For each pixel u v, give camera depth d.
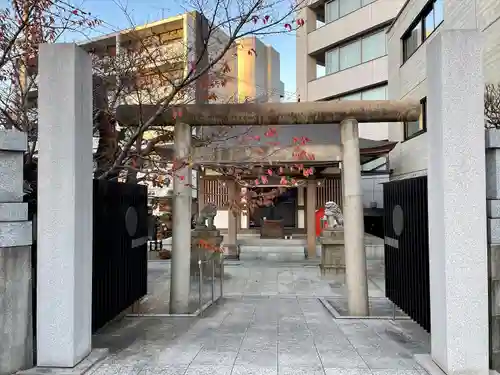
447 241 3.78
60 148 4.04
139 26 10.74
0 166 3.81
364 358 4.40
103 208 5.08
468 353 3.74
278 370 4.05
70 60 4.06
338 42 20.98
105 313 5.10
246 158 6.72
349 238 6.43
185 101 7.84
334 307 7.05
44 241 4.01
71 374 3.85
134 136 5.93
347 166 6.48
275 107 6.55
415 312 5.05
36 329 4.03
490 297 3.90
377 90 19.44
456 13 10.03
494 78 8.29
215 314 6.53
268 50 25.48
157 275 10.76
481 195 3.77
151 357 4.44
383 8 18.70
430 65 4.12
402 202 5.56
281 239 15.73
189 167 6.68
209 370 4.06
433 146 4.05
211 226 10.40
